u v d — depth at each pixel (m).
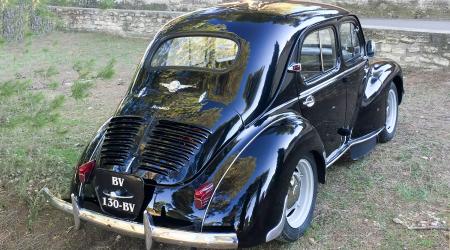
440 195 4.46
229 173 3.28
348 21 4.87
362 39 5.23
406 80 8.68
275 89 3.75
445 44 8.89
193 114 3.51
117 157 3.49
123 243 3.91
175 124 3.47
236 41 3.79
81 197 3.64
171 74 3.87
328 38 4.46
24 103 4.82
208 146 3.37
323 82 4.32
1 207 4.48
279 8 4.27
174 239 3.19
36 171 5.01
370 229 3.95
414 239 3.78
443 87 8.09
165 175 3.32
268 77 3.70
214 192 3.23
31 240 4.01
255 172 3.29
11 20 7.23
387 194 4.50
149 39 14.50
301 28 4.04
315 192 3.97
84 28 15.69
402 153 5.38
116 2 16.55
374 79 5.28
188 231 3.19
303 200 3.87
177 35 4.05
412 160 5.18
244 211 3.20
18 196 4.63
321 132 4.39
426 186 4.63
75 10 15.57
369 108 5.09
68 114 7.37
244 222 3.19
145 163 3.38
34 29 13.64
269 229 3.30
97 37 14.90
